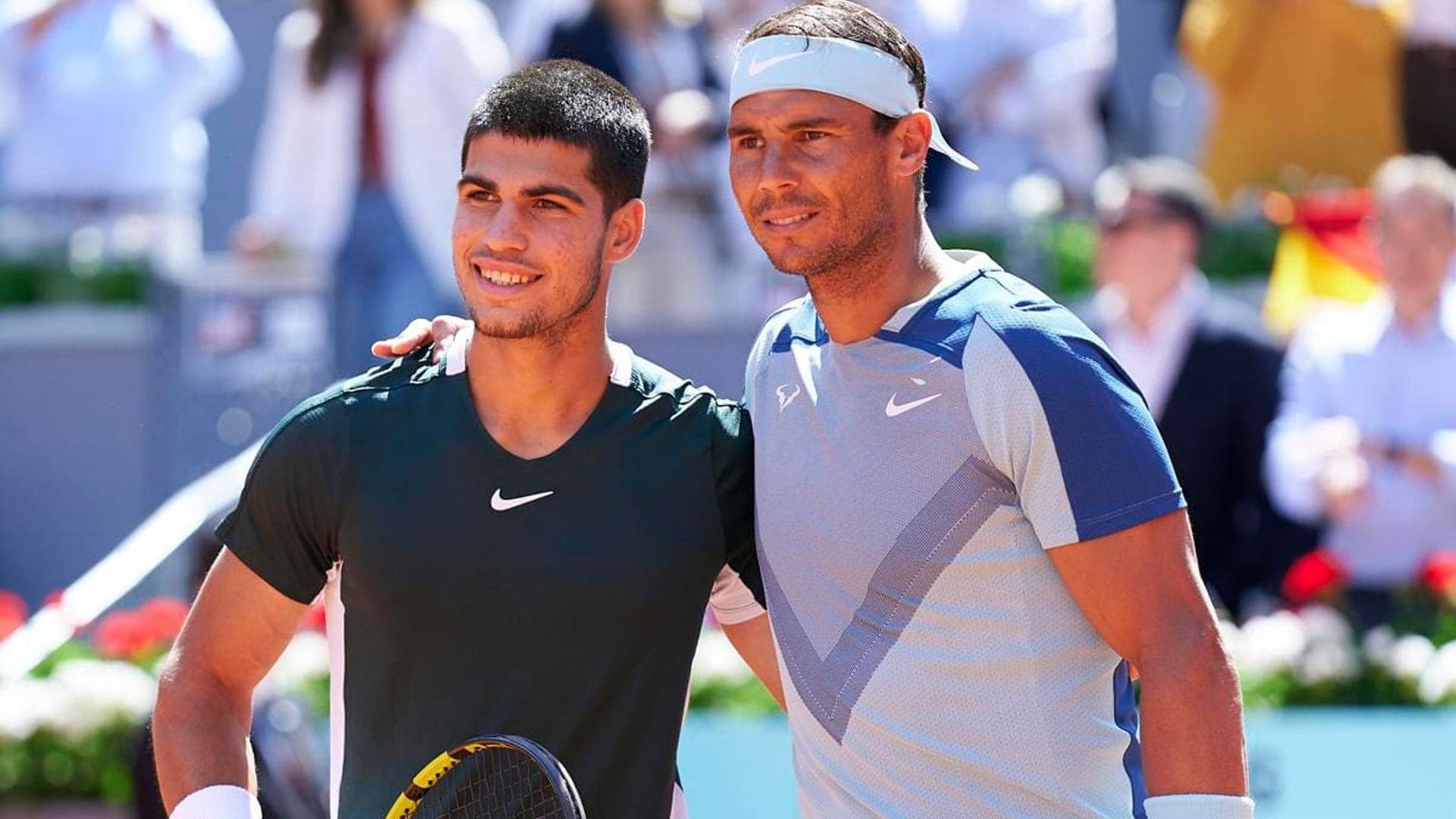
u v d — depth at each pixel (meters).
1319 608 19.78
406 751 10.07
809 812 10.26
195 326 26.28
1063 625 9.84
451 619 9.97
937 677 9.82
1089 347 9.78
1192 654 9.56
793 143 9.94
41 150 27.53
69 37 27.61
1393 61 27.73
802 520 10.05
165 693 10.23
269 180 25.84
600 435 10.15
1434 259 20.73
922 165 10.18
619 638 10.05
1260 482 20.59
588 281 10.00
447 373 10.26
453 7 25.53
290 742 16.22
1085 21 27.97
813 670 10.03
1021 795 9.84
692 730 17.64
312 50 25.41
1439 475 20.67
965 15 27.56
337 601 10.41
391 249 25.31
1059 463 9.59
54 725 19.06
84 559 26.69
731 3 26.36
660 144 25.67
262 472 10.18
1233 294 25.73
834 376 10.16
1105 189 21.81
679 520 10.16
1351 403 20.92
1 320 26.81
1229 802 9.45
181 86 27.95
